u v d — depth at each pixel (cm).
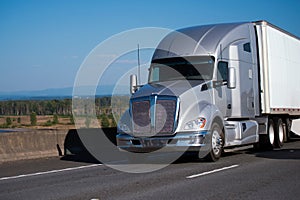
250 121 1533
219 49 1351
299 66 2078
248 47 1550
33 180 1019
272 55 1722
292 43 1992
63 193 828
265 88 1658
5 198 800
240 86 1455
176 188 843
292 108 1942
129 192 816
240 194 777
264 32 1666
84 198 772
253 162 1232
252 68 1573
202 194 780
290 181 906
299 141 2180
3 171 1222
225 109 1338
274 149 1750
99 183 932
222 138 1281
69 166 1280
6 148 1466
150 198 756
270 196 760
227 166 1145
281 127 1836
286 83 1877
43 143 1597
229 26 1474
